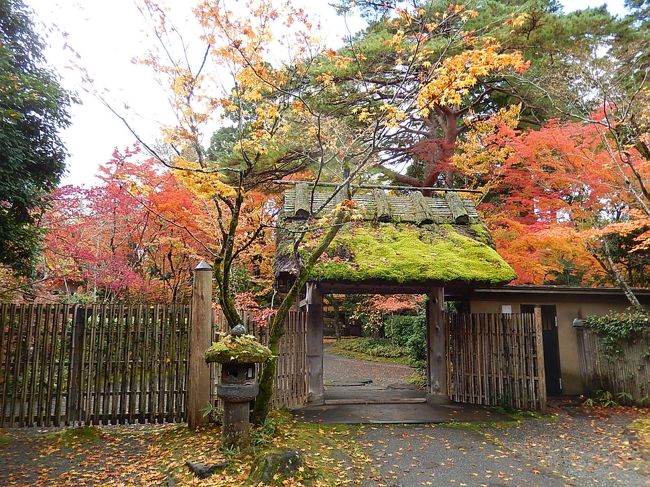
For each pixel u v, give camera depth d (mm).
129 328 6703
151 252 12109
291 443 5621
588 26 10312
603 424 7086
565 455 5516
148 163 9312
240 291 13375
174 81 5160
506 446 5879
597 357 9172
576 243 9562
